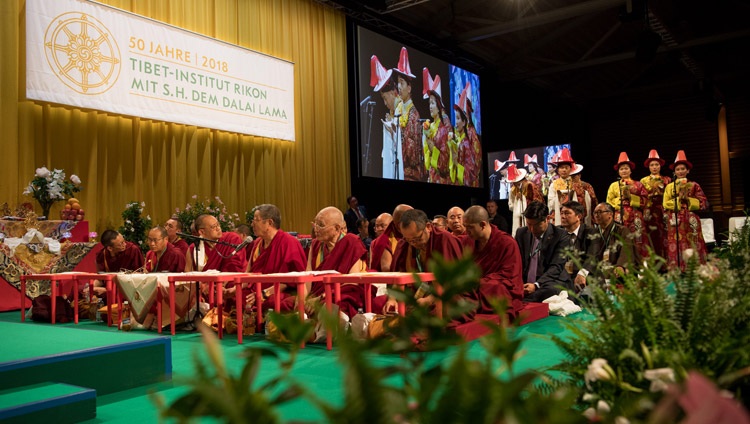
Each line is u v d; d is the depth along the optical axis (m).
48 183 6.89
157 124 8.77
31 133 7.38
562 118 19.06
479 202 15.45
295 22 10.96
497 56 15.60
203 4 9.43
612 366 1.27
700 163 17.83
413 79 12.80
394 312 3.86
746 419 0.48
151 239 5.99
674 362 1.14
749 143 17.25
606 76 17.94
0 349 3.06
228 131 9.48
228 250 5.79
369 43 11.82
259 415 0.51
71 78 7.58
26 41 7.21
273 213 5.04
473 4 13.20
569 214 6.07
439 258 0.68
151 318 5.22
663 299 1.31
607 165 19.19
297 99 10.91
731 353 1.16
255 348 0.64
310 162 11.07
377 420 0.49
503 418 0.54
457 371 0.55
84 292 6.35
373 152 11.73
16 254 6.43
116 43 8.04
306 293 4.66
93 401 2.51
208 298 5.46
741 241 2.01
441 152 13.45
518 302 4.73
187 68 8.91
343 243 4.79
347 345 0.51
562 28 14.64
